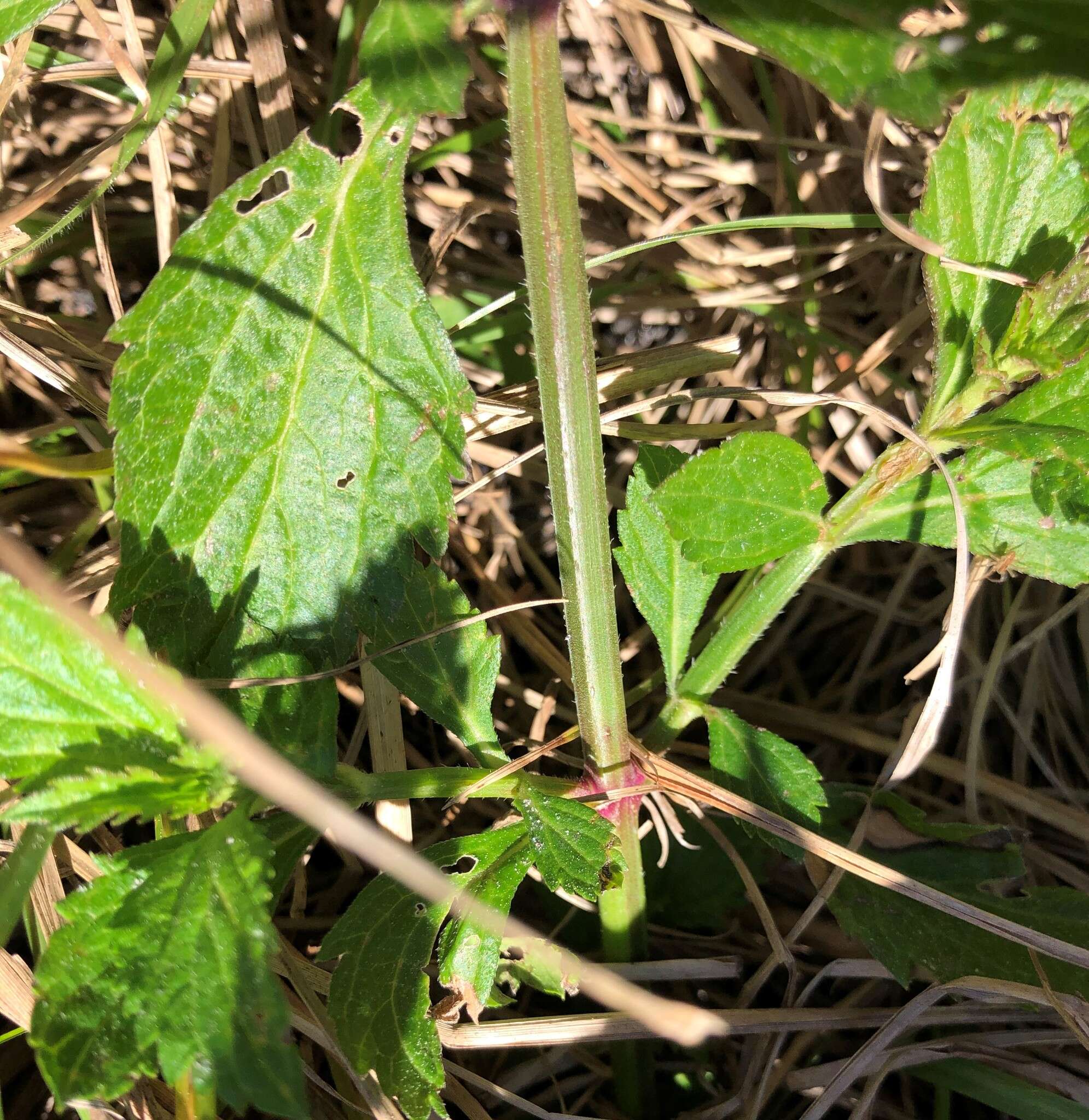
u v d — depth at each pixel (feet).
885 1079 0.66
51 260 0.80
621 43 0.87
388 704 0.66
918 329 0.86
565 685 0.81
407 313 0.57
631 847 0.59
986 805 0.77
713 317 0.89
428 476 0.57
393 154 0.57
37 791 0.47
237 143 0.81
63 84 0.79
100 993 0.44
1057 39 0.42
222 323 0.56
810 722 0.81
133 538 0.54
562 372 0.48
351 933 0.51
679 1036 0.37
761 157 0.89
